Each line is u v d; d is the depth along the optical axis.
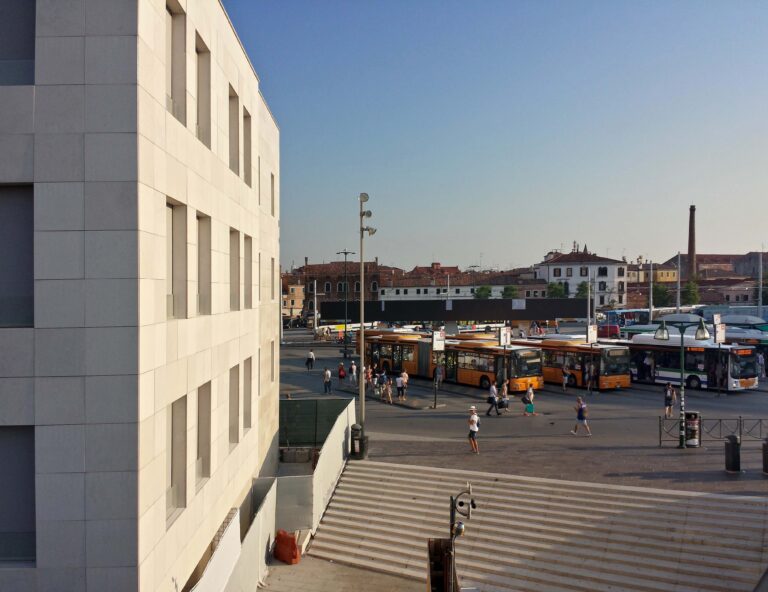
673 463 23.55
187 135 13.15
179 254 13.11
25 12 10.84
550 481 21.58
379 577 18.50
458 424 31.98
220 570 13.30
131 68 10.48
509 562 18.25
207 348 14.72
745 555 16.80
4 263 10.76
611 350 41.75
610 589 16.59
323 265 116.19
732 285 134.50
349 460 25.25
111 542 10.45
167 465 12.88
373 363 52.72
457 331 75.69
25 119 10.43
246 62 19.42
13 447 10.68
